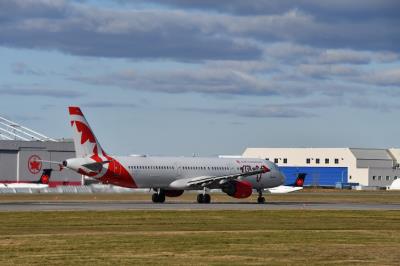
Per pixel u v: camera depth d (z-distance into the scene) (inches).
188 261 3142.2
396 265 3125.0
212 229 4653.1
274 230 4630.9
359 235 4362.7
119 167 7805.1
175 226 4837.6
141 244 3710.6
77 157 7721.5
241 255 3351.4
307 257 3319.4
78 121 7716.5
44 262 3073.3
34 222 5017.2
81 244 3686.0
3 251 3400.6
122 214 5777.6
